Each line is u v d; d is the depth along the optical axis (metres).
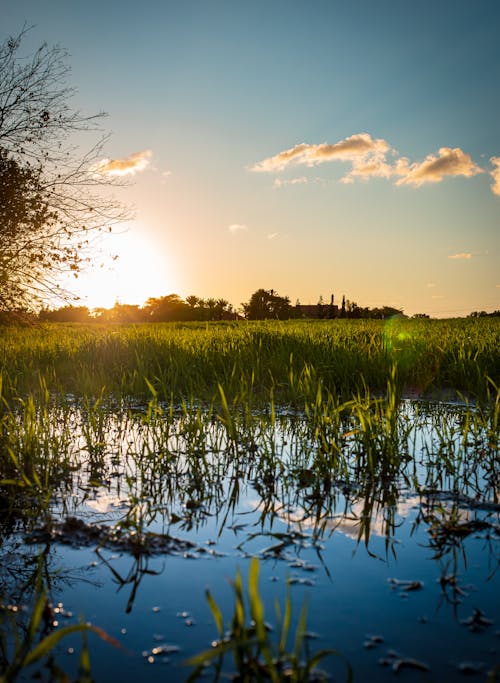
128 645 1.90
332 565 2.54
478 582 2.36
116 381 8.45
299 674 1.61
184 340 11.71
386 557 2.62
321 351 9.20
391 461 4.10
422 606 2.16
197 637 1.95
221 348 9.95
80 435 5.33
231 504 3.43
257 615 1.58
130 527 2.99
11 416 4.69
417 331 13.70
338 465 4.21
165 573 2.46
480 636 1.95
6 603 2.22
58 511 3.27
